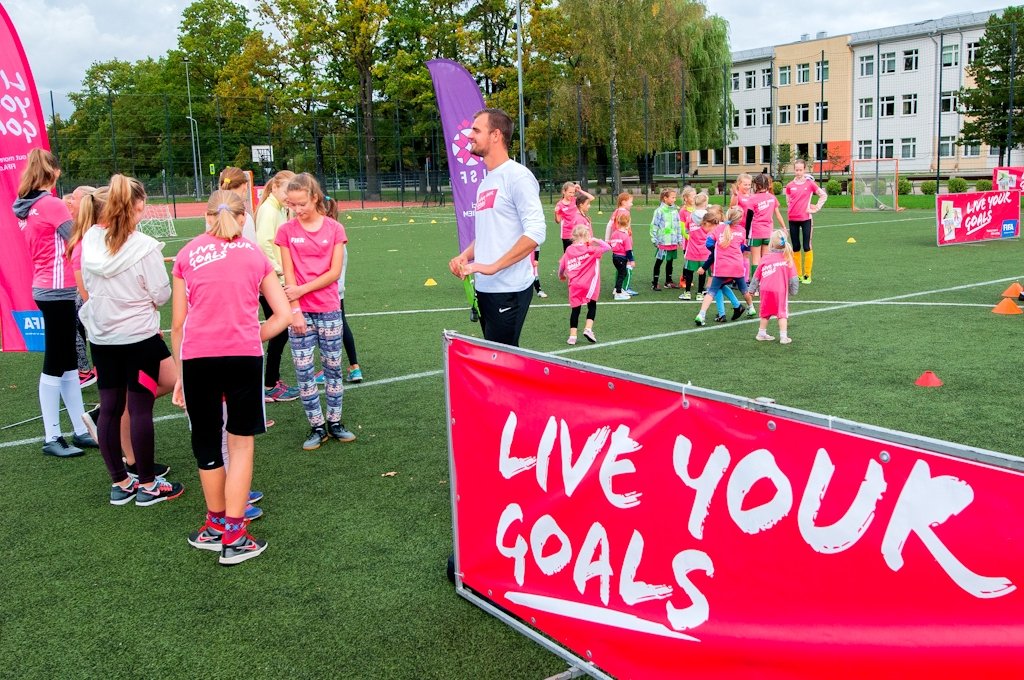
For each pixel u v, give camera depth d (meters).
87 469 5.27
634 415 2.50
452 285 13.31
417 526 4.24
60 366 5.46
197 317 3.84
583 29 40.12
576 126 40.69
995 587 1.66
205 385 3.86
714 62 45.31
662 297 11.51
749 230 11.49
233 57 52.19
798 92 62.25
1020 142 40.78
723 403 2.20
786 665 2.12
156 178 48.66
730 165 67.31
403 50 49.69
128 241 4.38
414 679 2.92
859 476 1.89
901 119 57.16
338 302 5.52
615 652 2.68
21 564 3.94
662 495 2.44
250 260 3.93
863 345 7.88
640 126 39.78
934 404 5.87
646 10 39.94
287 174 6.49
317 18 47.91
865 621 1.93
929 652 1.80
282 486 4.84
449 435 3.39
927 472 1.75
